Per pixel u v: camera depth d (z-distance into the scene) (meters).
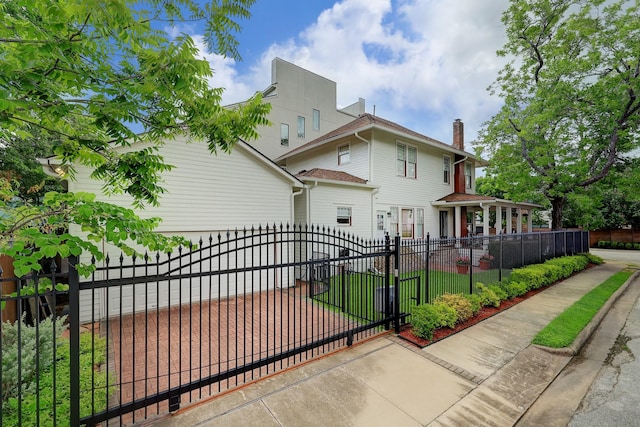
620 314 6.20
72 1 1.57
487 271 7.81
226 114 2.87
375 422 2.76
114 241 2.21
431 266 6.29
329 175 11.34
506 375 3.66
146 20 2.01
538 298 7.12
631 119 10.95
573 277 9.76
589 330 5.04
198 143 7.25
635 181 11.36
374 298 5.49
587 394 3.30
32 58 1.74
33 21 1.82
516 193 13.73
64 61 1.84
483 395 3.24
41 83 1.91
